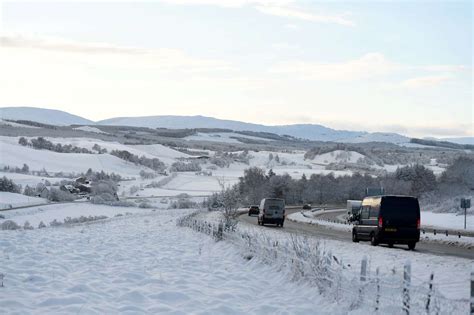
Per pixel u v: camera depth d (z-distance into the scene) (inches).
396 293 428.8
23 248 911.0
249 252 857.5
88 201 4431.6
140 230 1652.3
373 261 853.2
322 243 1182.3
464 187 4407.0
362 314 446.9
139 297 539.8
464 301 382.6
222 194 1924.2
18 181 6102.4
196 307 509.7
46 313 458.9
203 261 847.7
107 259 837.8
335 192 6176.2
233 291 589.3
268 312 494.9
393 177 5944.9
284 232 1606.8
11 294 531.5
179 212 3316.9
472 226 2386.8
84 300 517.0
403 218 1146.7
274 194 5782.5
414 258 902.4
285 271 672.4
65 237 1217.4
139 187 6565.0
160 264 799.7
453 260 869.8
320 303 518.9
